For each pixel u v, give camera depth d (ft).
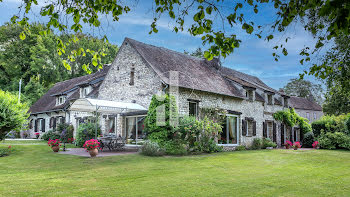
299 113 115.85
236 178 26.30
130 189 21.02
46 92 109.70
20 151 45.75
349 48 20.71
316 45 16.79
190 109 51.65
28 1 14.85
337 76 21.89
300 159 43.42
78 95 74.90
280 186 23.27
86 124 60.59
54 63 116.88
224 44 14.58
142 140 50.62
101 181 23.66
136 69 55.52
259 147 66.13
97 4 15.40
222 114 55.26
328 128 74.95
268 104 75.15
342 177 28.81
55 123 81.35
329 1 9.36
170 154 43.47
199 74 61.93
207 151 49.11
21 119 43.34
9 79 118.73
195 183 23.57
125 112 53.83
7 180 23.76
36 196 18.79
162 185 22.53
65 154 41.78
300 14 14.06
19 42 113.60
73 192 19.89
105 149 50.67
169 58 62.13
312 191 21.93
